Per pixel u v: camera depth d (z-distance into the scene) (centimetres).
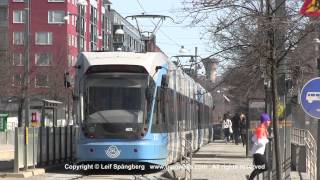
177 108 3098
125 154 2467
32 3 11925
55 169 2827
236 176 2345
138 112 2500
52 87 8381
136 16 3922
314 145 2512
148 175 2502
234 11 1756
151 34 3997
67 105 7231
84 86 2544
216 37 1903
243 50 1895
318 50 1836
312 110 1506
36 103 8144
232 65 2383
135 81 2525
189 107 3762
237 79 2452
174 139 2952
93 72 2544
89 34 12631
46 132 2875
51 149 2950
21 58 8281
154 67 2581
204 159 3400
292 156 2917
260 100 3666
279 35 1689
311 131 3100
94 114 2511
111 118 2494
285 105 1928
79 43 5453
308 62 2334
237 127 5591
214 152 4181
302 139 2919
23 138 2531
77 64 2612
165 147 2645
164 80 2641
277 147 1656
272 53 1675
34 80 8412
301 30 1678
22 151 2527
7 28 11969
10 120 8700
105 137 2483
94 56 2578
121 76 2528
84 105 2531
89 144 2486
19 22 12000
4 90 7400
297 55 2069
